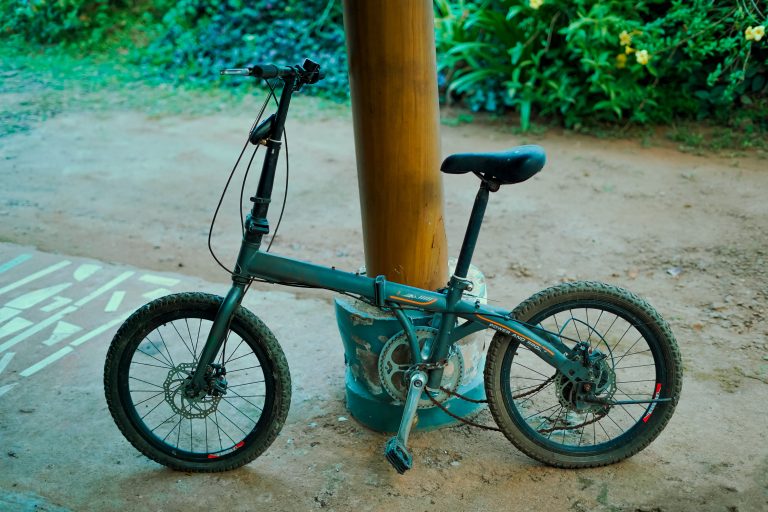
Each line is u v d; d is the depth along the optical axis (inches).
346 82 302.5
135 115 288.4
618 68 251.9
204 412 114.2
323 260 184.2
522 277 173.8
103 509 107.9
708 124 253.1
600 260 179.3
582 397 111.3
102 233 199.8
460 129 264.4
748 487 108.0
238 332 111.4
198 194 223.9
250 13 330.0
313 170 237.8
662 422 111.8
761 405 125.7
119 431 125.1
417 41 104.1
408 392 109.4
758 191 207.8
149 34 362.0
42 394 134.2
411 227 113.3
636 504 106.0
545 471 113.7
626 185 217.8
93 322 157.6
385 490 110.4
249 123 278.8
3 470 115.3
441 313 110.0
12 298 167.2
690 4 245.6
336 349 147.2
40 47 364.2
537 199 212.8
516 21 267.3
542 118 271.3
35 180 233.0
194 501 109.6
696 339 145.8
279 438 122.6
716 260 175.2
